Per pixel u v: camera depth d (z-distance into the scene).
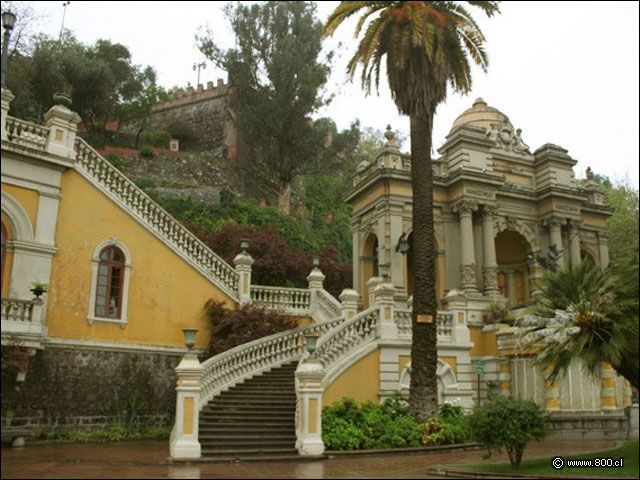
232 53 41.22
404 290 24.61
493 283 25.42
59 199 18.30
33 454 13.20
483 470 10.09
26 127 17.98
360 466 11.41
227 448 13.38
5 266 16.98
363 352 17.05
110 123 47.06
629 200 41.09
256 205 41.78
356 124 43.97
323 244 41.16
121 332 18.97
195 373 13.00
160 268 20.27
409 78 16.69
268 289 22.97
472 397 19.75
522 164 28.97
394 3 17.70
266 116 40.06
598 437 16.62
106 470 10.51
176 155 42.62
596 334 10.62
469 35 18.28
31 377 16.72
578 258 28.20
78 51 42.97
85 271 18.52
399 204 25.69
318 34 41.84
